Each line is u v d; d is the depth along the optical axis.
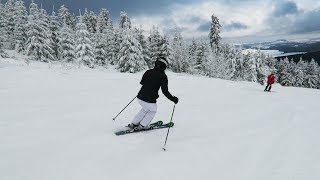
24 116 7.11
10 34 57.16
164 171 4.52
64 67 23.81
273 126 7.66
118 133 6.09
